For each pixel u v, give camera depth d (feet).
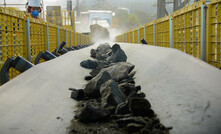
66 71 22.54
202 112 9.14
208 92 10.55
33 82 15.56
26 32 26.27
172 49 23.95
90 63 29.68
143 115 10.86
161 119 10.17
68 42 62.23
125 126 10.16
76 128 10.46
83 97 15.75
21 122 10.12
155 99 13.03
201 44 20.43
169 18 32.55
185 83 12.78
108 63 32.99
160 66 19.19
